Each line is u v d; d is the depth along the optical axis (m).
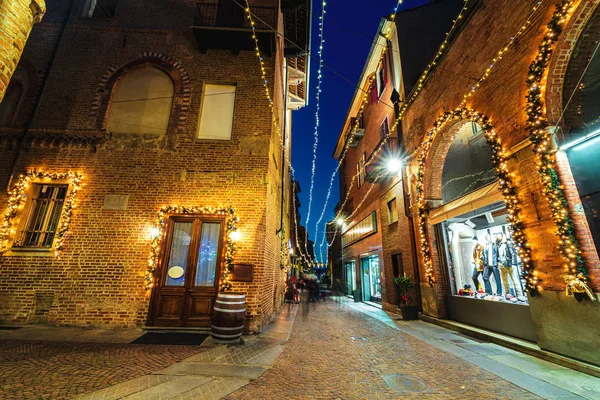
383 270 12.58
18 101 8.11
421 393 3.60
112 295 6.71
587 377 4.11
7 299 6.56
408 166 10.43
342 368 4.49
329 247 32.72
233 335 5.72
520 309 5.97
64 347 4.98
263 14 9.04
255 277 6.89
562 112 4.91
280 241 12.16
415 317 9.32
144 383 3.61
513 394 3.57
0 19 3.17
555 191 4.85
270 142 8.00
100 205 7.26
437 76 8.79
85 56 8.58
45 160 7.51
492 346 5.93
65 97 8.14
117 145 7.75
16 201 7.14
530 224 5.41
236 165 7.71
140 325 6.55
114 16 9.05
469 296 7.86
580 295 4.48
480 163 8.35
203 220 7.30
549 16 5.18
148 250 7.02
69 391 3.29
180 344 5.50
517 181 5.73
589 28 4.79
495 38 6.49
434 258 8.83
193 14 9.16
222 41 8.52
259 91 8.40
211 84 8.48
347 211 21.25
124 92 8.33
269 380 3.93
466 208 7.30
